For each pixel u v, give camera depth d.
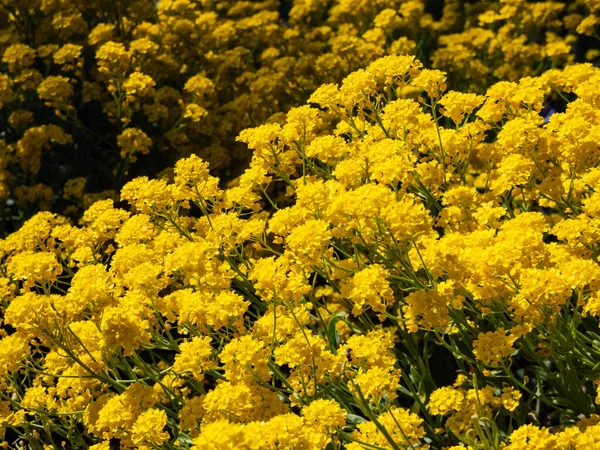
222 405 0.64
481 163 0.91
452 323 0.70
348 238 0.73
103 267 0.71
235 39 1.11
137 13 1.04
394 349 0.76
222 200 0.77
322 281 0.87
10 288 0.75
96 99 0.97
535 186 0.74
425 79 0.76
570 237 0.68
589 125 0.72
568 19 1.10
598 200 0.69
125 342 0.67
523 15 1.10
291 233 0.68
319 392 0.68
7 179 0.94
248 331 0.72
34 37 1.03
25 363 0.75
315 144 0.75
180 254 0.69
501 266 0.66
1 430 0.72
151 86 0.96
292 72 1.02
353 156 0.77
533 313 0.67
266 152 0.76
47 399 0.72
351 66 1.02
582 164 0.73
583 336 0.71
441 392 0.67
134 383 0.69
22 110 0.97
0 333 0.76
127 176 0.97
